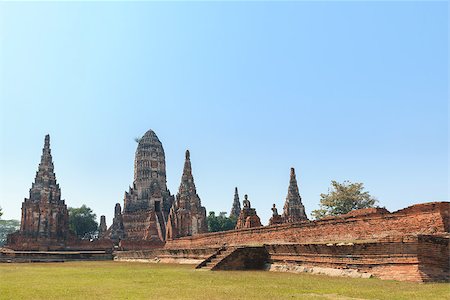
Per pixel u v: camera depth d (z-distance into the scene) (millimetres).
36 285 19500
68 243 82250
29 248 78125
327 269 24906
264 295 15148
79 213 123312
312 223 29359
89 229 122938
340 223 26891
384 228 23719
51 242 80875
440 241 20266
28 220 81188
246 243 38219
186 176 88375
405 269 20281
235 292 16078
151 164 106812
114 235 99562
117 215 102250
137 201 103750
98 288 17922
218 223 109688
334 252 24734
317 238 28734
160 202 103188
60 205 85500
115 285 19188
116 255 62656
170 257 47969
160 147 109625
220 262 29719
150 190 104500
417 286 17578
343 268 23891
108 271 29844
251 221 52656
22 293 16266
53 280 22312
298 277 22797
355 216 25719
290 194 77688
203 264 32062
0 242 133250
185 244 53094
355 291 16141
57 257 58250
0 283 20672
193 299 14172
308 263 26844
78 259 59969
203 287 17938
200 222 86125
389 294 15188
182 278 22688
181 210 85312
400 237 20625
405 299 13930
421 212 21875
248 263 30500
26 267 37062
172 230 84062
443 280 19656
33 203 82125
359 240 24734
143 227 99875
